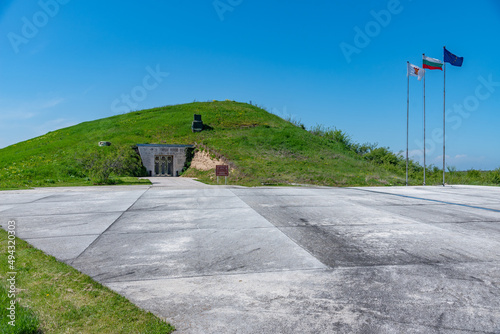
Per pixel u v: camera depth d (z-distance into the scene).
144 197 12.67
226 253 5.22
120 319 2.99
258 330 2.86
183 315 3.14
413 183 22.88
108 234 6.55
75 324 2.90
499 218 8.27
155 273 4.33
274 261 4.79
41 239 6.15
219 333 2.81
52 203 11.11
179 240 6.05
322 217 8.34
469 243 5.75
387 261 4.76
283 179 20.72
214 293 3.66
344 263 4.68
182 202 11.21
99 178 20.30
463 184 24.44
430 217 8.38
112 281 4.05
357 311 3.21
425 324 2.96
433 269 4.41
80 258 4.98
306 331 2.84
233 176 22.08
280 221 7.80
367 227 7.13
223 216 8.50
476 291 3.68
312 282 3.96
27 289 3.63
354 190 16.16
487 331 2.85
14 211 9.41
